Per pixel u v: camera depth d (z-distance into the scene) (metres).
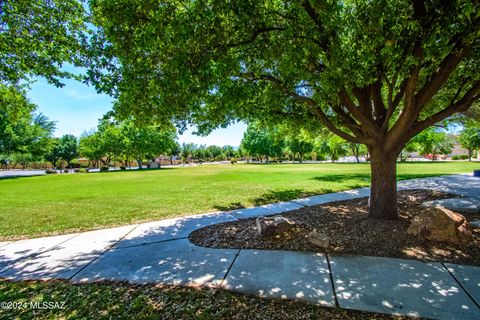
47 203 8.77
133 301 2.68
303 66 4.16
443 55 3.57
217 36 3.88
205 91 4.16
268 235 4.46
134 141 39.53
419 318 2.24
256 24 4.04
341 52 3.90
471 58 4.88
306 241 4.18
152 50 3.95
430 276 2.96
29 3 4.75
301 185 11.68
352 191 9.50
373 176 5.46
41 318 2.43
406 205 6.69
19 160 49.72
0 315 2.49
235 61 4.03
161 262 3.66
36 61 5.20
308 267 3.29
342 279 2.95
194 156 83.50
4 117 26.47
